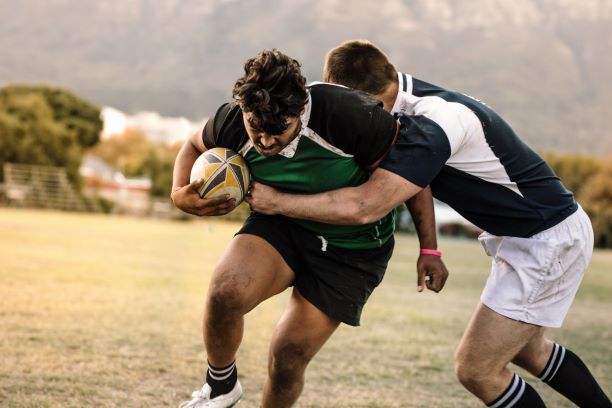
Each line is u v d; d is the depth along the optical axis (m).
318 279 9.91
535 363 10.53
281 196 9.41
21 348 14.30
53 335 15.74
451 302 26.77
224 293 9.17
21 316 17.73
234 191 9.47
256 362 14.80
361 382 13.49
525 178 9.67
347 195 9.16
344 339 17.61
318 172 9.34
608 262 61.66
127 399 11.45
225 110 9.79
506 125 9.84
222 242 54.50
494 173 9.56
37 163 97.31
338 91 9.16
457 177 9.65
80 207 94.12
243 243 9.71
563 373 10.43
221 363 9.78
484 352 9.59
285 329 9.84
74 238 46.19
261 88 8.45
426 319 21.86
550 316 9.70
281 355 9.78
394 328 19.73
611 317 24.91
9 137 95.00
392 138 9.32
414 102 9.80
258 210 9.59
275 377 9.91
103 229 59.41
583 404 10.49
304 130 9.04
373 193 9.07
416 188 9.06
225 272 9.33
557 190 9.88
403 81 9.97
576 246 9.73
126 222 77.44
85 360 13.73
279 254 9.75
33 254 33.78
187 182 10.27
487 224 9.91
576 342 19.02
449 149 9.15
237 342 9.62
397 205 9.13
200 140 10.17
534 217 9.65
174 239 54.34
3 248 35.41
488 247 10.27
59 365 13.23
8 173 89.62
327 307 9.84
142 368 13.45
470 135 9.41
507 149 9.59
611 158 153.62
